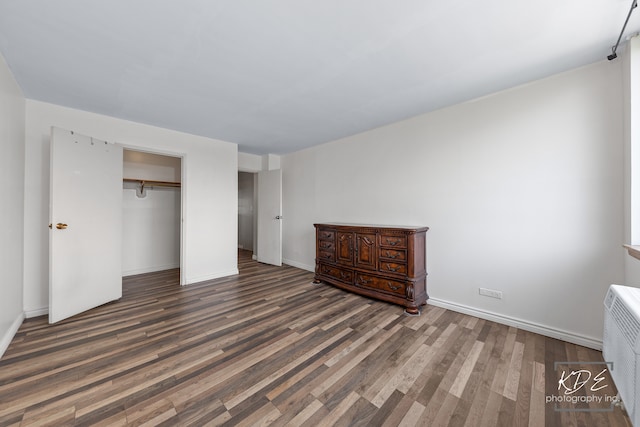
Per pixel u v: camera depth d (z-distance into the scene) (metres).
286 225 4.95
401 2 1.33
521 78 2.13
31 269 2.53
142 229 4.28
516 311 2.29
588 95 1.94
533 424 1.28
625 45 1.71
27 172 2.51
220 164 4.03
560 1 1.32
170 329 2.27
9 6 1.34
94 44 1.69
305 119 3.10
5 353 1.87
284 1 1.32
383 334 2.18
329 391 1.51
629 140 1.70
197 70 2.01
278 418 1.31
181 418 1.30
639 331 1.02
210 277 3.90
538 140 2.16
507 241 2.33
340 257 3.34
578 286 2.00
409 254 2.64
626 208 1.76
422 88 2.30
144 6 1.35
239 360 1.81
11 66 1.96
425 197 2.90
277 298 3.05
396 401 1.43
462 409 1.37
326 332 2.21
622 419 1.30
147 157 4.35
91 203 2.71
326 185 4.13
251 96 2.47
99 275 2.79
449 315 2.56
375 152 3.42
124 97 2.50
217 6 1.35
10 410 1.34
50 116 2.64
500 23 1.48
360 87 2.29
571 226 2.02
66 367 1.71
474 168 2.52
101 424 1.26
